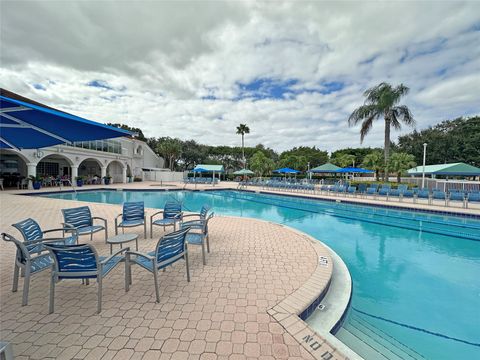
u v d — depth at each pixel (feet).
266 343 7.38
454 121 114.83
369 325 10.54
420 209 36.94
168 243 10.30
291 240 19.06
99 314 8.71
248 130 137.28
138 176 104.83
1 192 48.93
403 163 59.98
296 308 9.28
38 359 6.63
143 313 8.82
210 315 8.77
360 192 54.90
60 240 12.00
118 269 12.91
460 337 9.81
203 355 6.86
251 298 10.01
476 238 24.63
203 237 13.93
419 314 11.47
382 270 16.94
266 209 43.70
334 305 10.71
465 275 16.14
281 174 129.49
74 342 7.30
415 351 8.93
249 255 15.52
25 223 12.23
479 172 48.73
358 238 24.97
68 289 10.58
